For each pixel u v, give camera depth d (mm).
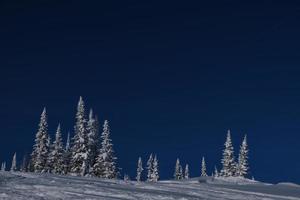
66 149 81812
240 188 41031
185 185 37031
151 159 107938
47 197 18578
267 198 29969
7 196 17750
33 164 82062
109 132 78250
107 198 19875
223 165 93750
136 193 23406
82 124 76938
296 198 33719
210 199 24828
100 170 76688
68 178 31219
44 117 82875
